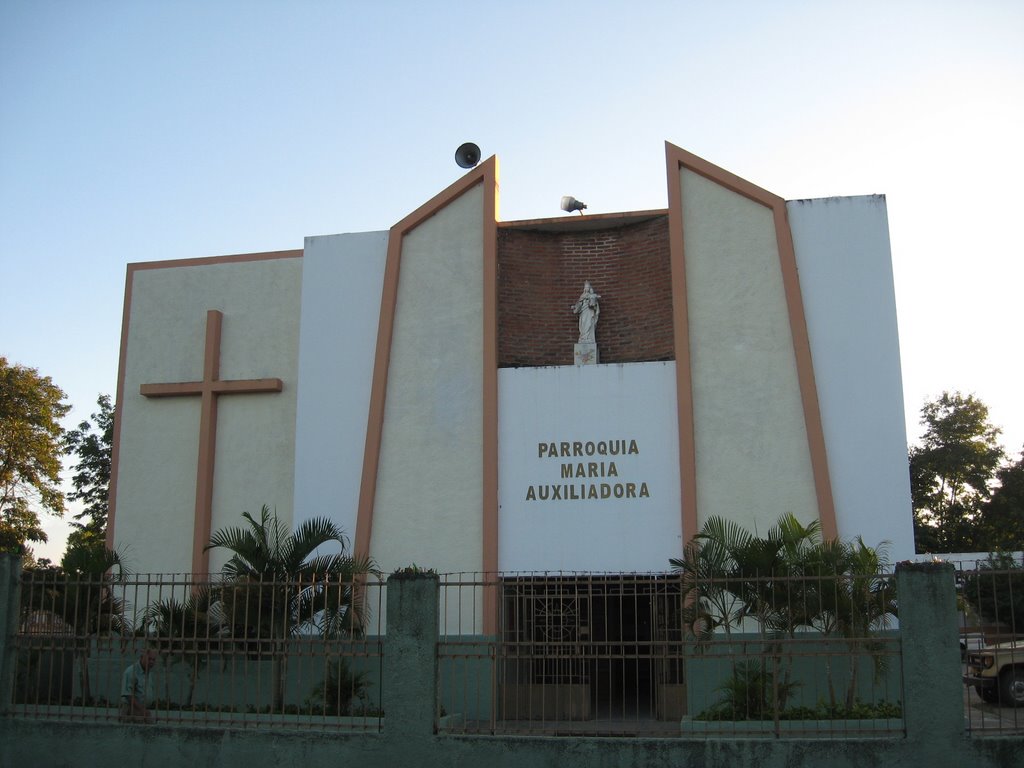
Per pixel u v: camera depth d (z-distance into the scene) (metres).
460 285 18.95
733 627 15.94
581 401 18.09
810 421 16.89
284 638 12.77
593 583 17.48
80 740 12.67
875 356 17.11
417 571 12.24
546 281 19.55
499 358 18.89
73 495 39.94
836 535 16.44
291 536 17.39
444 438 18.45
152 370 20.86
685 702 16.06
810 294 17.53
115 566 20.09
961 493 46.94
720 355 17.66
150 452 20.53
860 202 17.72
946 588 10.84
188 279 21.08
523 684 17.14
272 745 12.06
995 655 16.55
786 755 10.89
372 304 19.41
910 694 10.77
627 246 19.50
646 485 17.56
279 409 20.14
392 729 11.80
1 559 13.59
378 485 18.56
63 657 13.25
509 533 17.83
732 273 17.91
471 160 20.12
